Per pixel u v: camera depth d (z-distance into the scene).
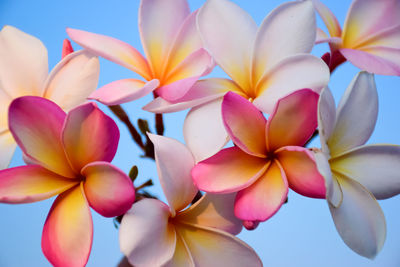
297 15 0.47
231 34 0.48
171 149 0.45
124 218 0.43
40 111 0.44
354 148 0.46
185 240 0.46
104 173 0.44
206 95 0.47
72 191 0.45
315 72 0.45
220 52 0.48
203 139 0.46
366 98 0.46
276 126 0.44
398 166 0.46
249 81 0.48
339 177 0.45
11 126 0.43
